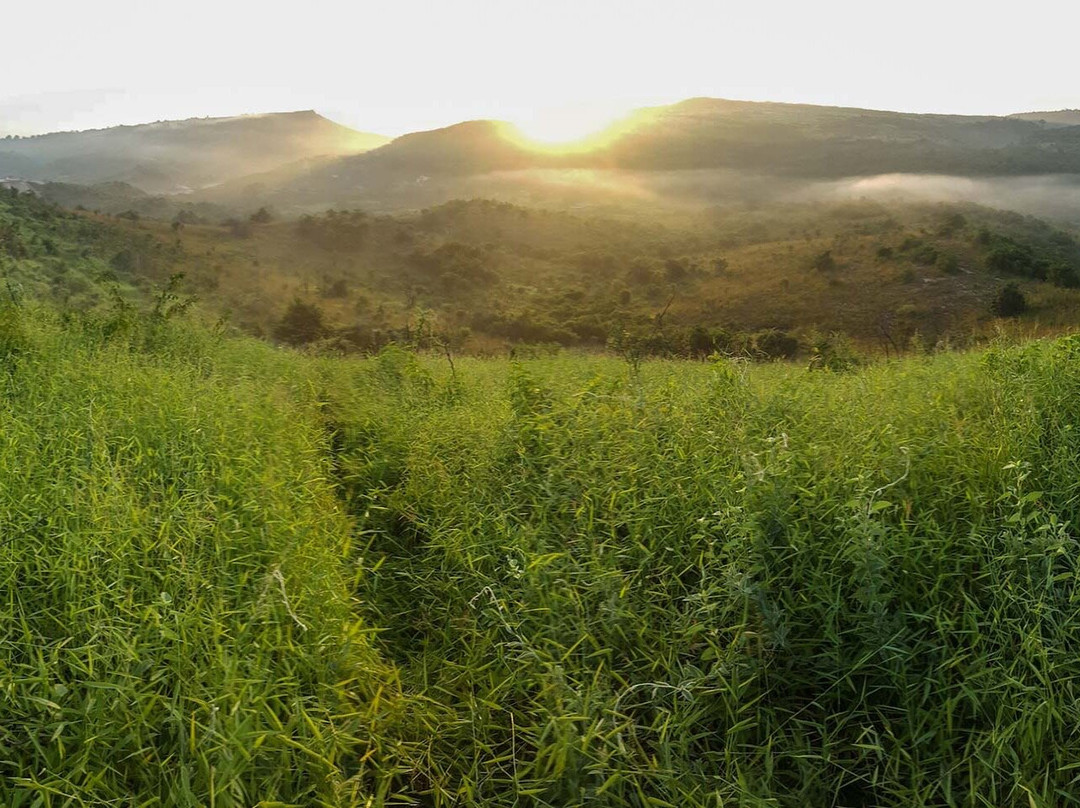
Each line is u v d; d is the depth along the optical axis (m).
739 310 115.06
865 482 3.44
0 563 3.20
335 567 3.79
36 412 5.54
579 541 3.93
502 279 152.38
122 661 2.64
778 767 2.75
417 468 5.47
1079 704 2.49
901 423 4.71
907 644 2.97
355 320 98.06
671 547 3.79
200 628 2.85
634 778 2.55
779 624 3.02
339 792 2.39
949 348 9.75
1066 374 5.29
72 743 2.45
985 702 2.70
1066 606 2.84
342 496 5.54
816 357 11.32
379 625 3.80
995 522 3.40
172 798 2.21
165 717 2.53
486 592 3.75
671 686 2.75
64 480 4.14
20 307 10.10
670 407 5.50
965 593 3.05
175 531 3.66
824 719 2.82
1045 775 2.31
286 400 7.39
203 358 9.87
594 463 4.61
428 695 3.23
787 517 3.41
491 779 2.70
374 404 7.72
